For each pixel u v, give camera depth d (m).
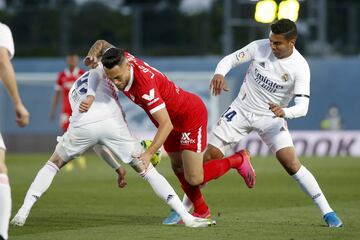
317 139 73.81
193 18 94.00
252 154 71.75
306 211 31.22
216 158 28.83
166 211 31.14
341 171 53.97
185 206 28.23
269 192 39.50
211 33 93.62
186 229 25.22
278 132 27.56
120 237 23.33
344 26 91.25
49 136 81.62
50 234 24.09
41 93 85.12
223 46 93.62
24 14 94.25
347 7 91.25
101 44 25.94
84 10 94.62
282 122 27.62
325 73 82.00
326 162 63.69
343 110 81.88
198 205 27.30
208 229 25.23
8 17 94.19
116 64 23.91
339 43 91.25
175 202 25.70
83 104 25.39
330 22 91.06
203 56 93.38
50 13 94.06
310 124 81.88
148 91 24.22
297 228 25.72
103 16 94.69
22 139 81.88
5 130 84.62
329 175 50.56
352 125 81.81
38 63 86.44
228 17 77.69
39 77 85.19
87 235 23.83
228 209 32.09
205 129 26.52
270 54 27.39
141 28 93.62
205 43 93.69
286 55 26.89
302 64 26.89
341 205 33.44
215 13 94.00
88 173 52.88
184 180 27.28
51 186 42.53
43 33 94.06
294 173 27.14
